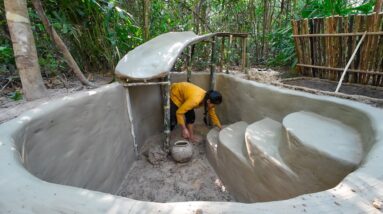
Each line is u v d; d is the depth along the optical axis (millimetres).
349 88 2604
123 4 3600
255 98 2670
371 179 848
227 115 3320
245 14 4789
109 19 2918
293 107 2197
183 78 3564
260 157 1868
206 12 4797
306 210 706
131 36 3297
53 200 764
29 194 785
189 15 4410
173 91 2988
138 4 3543
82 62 3400
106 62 3508
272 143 1961
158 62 2373
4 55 2627
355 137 1545
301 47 3217
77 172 1734
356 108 1655
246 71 3684
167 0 4164
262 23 4832
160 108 3330
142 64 2385
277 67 4188
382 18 2293
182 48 2518
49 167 1442
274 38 4262
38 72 2092
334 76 2902
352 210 705
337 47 2762
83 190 818
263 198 1896
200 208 723
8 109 1851
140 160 2811
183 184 2502
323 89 2600
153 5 3752
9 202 749
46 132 1440
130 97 2582
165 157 2820
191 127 3188
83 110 1797
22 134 1229
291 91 2273
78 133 1747
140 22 3604
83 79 2535
